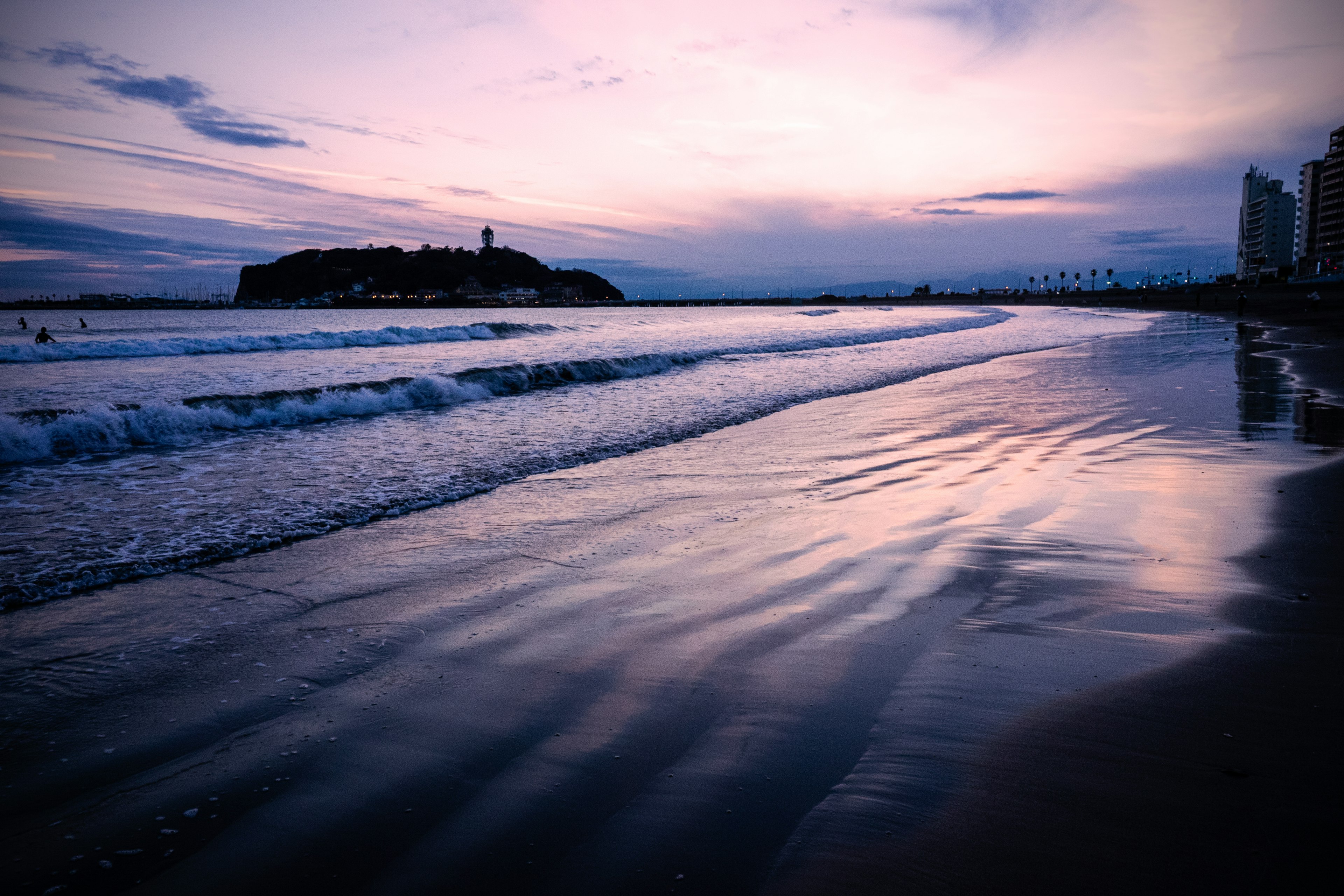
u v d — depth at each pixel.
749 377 18.30
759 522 5.57
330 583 4.40
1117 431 8.87
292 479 7.41
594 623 3.64
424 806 2.17
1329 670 2.77
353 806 2.18
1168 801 2.01
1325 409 9.70
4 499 6.58
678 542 5.09
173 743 2.61
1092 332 38.09
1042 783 2.12
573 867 1.86
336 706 2.85
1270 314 43.59
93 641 3.57
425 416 11.87
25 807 2.22
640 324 61.06
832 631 3.40
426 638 3.52
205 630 3.69
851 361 23.22
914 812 2.02
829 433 9.93
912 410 11.87
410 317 126.44
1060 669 2.88
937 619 3.49
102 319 105.25
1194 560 4.15
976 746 2.34
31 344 31.81
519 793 2.21
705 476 7.39
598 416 11.84
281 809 2.18
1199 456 7.10
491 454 8.73
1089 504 5.52
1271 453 7.09
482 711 2.77
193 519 5.90
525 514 6.02
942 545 4.71
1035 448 8.10
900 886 1.73
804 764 2.29
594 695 2.86
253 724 2.73
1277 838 1.84
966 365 20.94
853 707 2.66
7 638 3.60
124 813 2.18
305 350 28.02
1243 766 2.16
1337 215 128.38
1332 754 2.21
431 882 1.83
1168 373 15.36
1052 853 1.82
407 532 5.53
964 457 7.86
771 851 1.89
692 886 1.77
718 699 2.78
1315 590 3.61
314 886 1.84
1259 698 2.57
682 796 2.15
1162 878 1.71
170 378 17.28
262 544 5.22
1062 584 3.88
